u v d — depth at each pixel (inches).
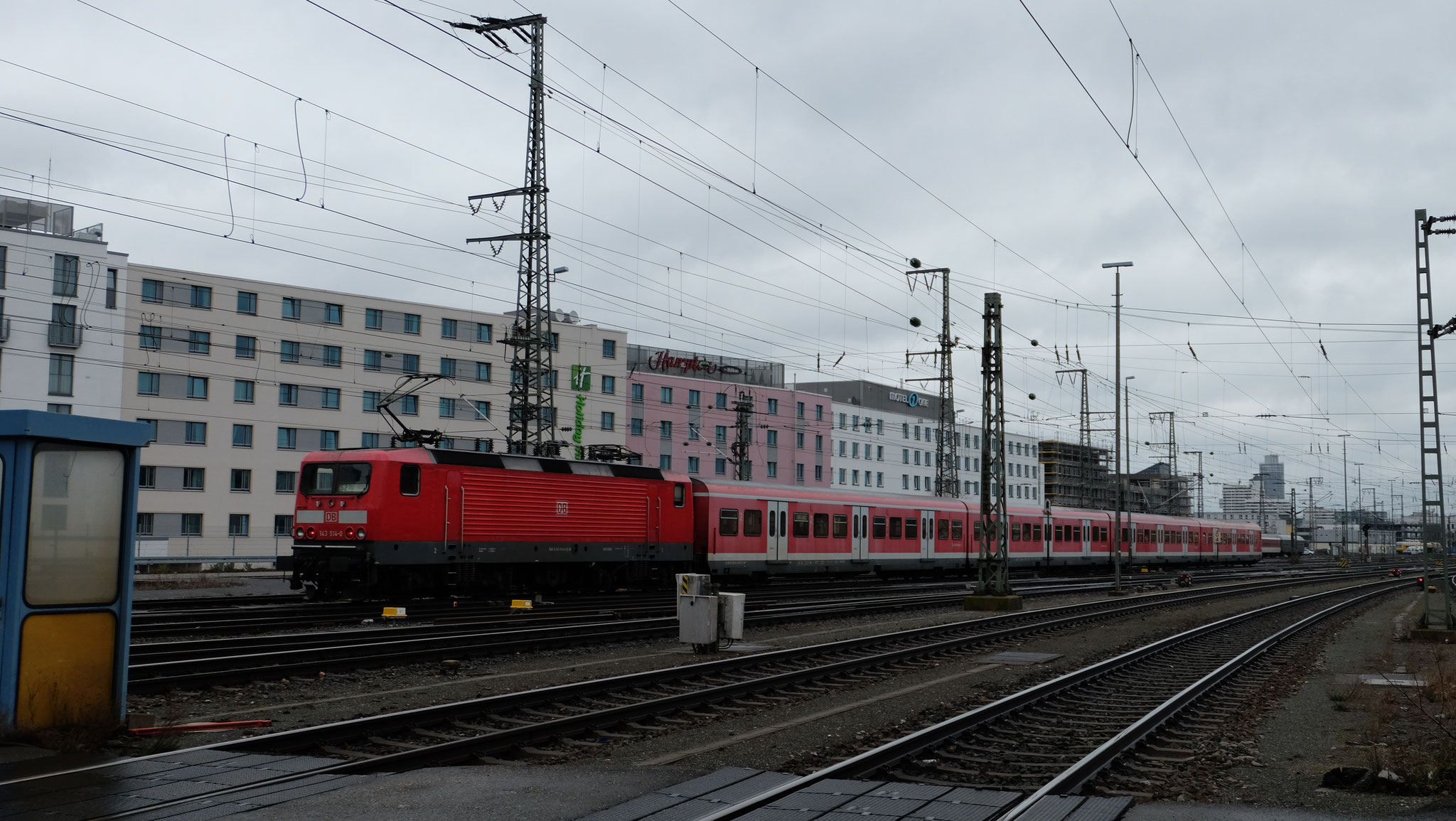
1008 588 1218.0
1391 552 6614.2
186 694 524.4
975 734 464.8
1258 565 3794.3
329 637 748.0
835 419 4060.0
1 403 2215.8
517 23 1503.4
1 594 379.9
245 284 2559.1
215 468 2496.3
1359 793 369.7
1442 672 687.1
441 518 1107.3
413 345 2812.5
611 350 3201.3
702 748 430.9
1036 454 5270.7
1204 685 615.8
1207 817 323.3
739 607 772.0
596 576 1314.0
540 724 439.2
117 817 297.4
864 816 314.8
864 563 1756.9
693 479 1485.0
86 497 401.1
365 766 363.3
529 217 1526.8
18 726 380.5
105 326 2352.4
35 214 2385.6
